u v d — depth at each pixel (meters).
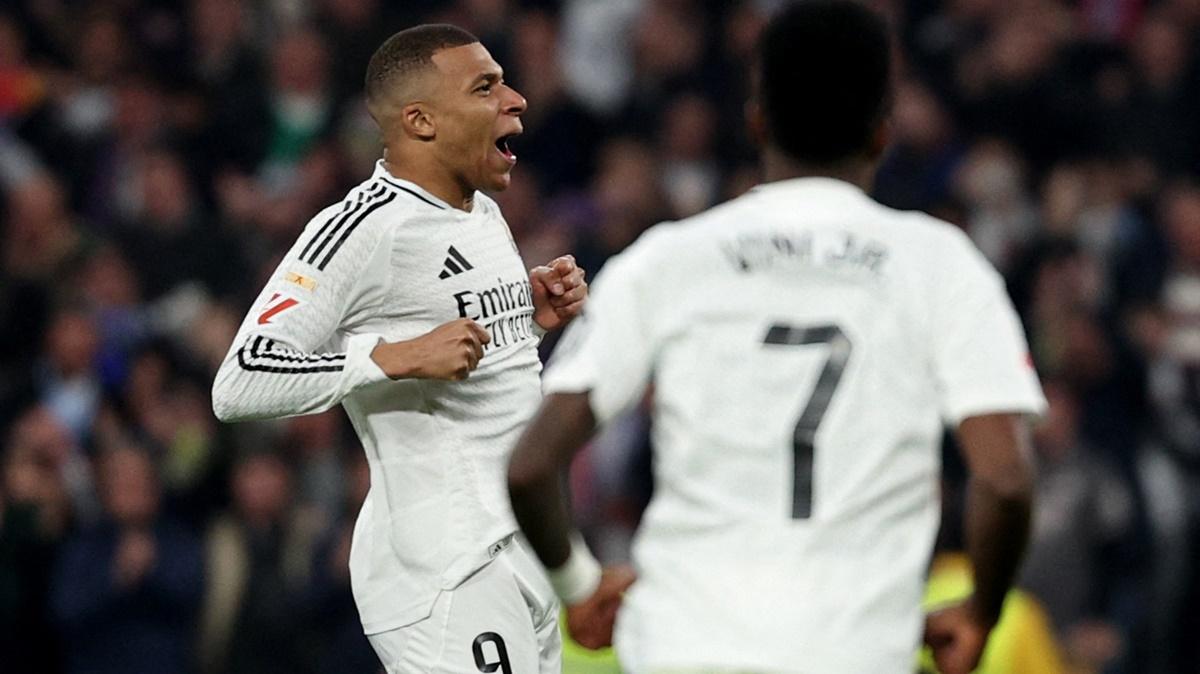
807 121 12.98
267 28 50.53
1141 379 37.56
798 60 12.95
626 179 42.44
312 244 16.47
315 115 48.38
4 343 42.72
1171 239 42.06
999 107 45.91
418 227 16.75
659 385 12.71
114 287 43.28
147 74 50.19
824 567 12.23
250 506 36.09
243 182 47.78
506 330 17.19
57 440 36.97
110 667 35.78
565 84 48.50
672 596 12.32
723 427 12.49
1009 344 12.56
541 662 17.61
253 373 15.92
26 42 50.72
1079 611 34.41
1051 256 40.72
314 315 16.30
